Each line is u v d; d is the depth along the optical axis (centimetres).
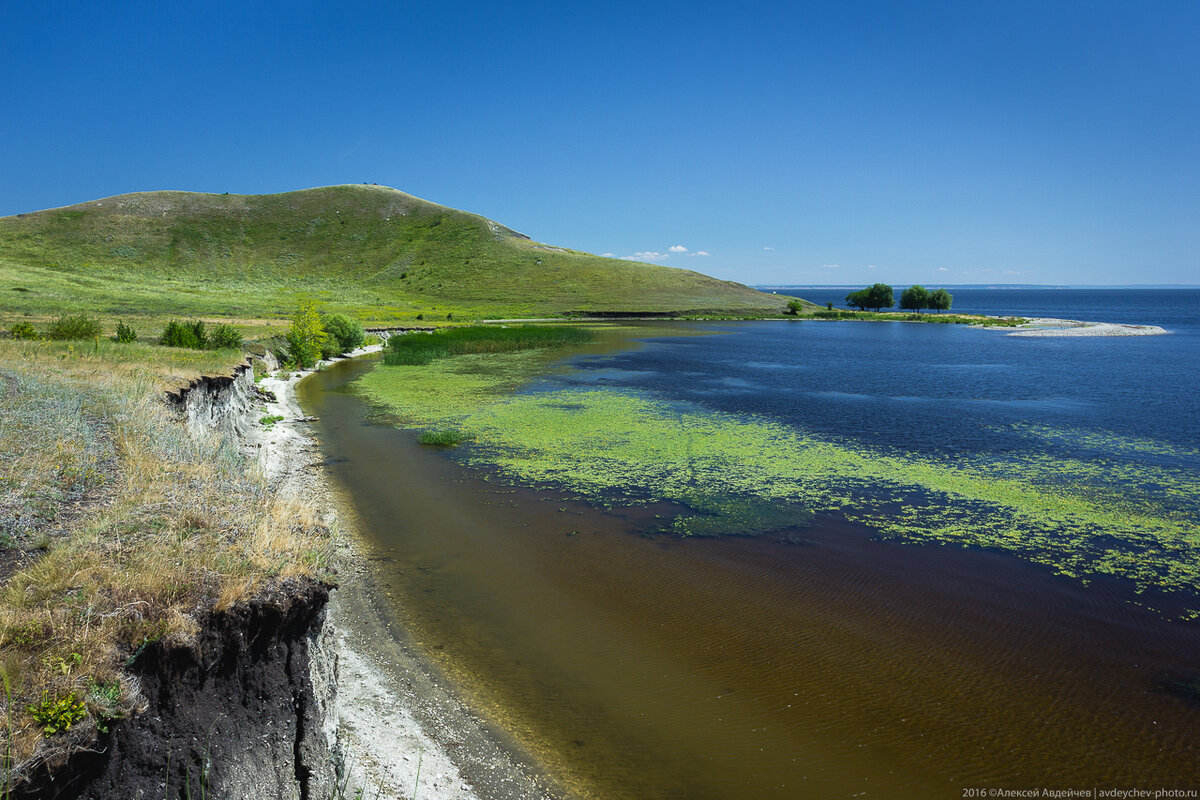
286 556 673
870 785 695
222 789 515
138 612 524
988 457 2069
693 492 1700
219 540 680
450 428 2442
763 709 819
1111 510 1579
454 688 845
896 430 2461
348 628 977
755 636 991
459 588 1133
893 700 838
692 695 845
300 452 2030
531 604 1081
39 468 808
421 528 1417
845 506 1602
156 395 1395
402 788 660
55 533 664
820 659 930
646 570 1220
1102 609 1087
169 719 505
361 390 3353
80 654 473
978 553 1318
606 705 821
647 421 2600
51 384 1240
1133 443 2261
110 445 952
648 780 699
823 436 2355
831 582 1179
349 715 765
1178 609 1088
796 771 715
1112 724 796
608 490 1709
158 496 784
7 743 405
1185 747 755
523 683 862
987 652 953
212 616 561
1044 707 828
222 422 1878
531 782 690
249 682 583
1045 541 1386
